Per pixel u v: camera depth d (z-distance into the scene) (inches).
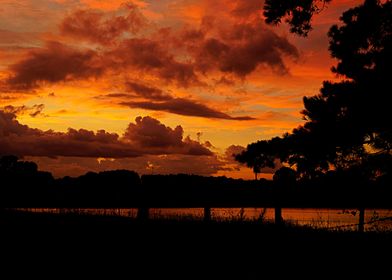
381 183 685.9
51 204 1344.7
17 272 473.7
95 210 1050.1
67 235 724.7
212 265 517.0
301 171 703.7
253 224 762.2
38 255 563.5
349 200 706.8
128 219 892.0
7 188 1496.1
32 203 1390.3
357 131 666.8
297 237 671.8
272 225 755.4
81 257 554.3
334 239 656.4
